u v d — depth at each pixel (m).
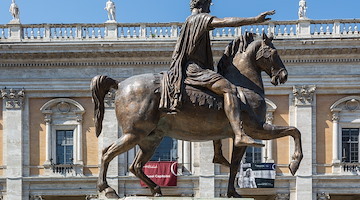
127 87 9.70
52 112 42.91
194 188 42.03
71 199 44.28
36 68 43.00
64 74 43.00
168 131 9.86
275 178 41.72
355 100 42.56
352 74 42.53
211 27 9.53
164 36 42.59
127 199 9.30
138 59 42.59
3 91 42.56
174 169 41.56
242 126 9.23
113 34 42.56
